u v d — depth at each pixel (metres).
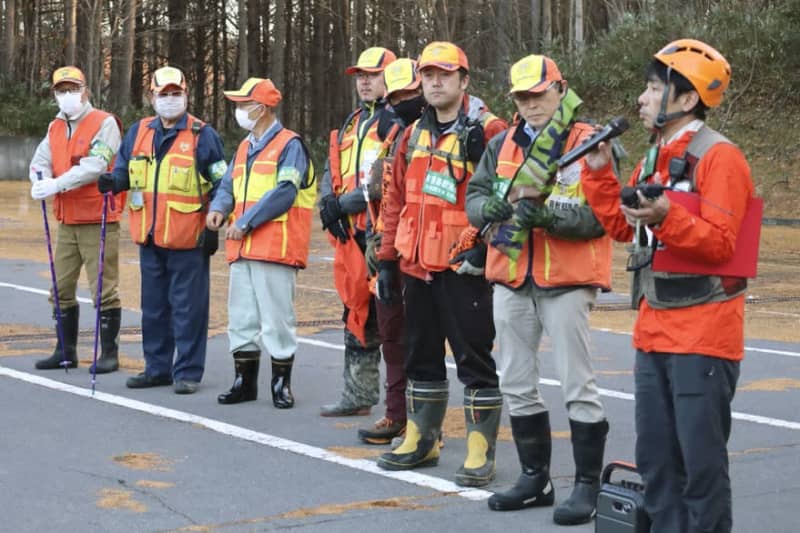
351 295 8.04
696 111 4.68
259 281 8.57
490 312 6.51
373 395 8.41
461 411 8.61
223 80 71.00
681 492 4.79
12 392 8.94
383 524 5.90
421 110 7.34
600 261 5.95
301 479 6.71
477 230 6.29
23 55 56.75
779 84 32.59
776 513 6.21
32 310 12.95
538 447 6.20
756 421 8.39
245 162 8.59
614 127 4.75
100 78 48.78
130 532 5.72
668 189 4.61
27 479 6.62
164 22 62.28
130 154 9.07
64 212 9.64
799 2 33.34
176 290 9.07
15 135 44.88
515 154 5.96
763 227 27.20
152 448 7.36
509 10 45.22
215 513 6.05
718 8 34.59
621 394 9.25
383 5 54.50
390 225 6.94
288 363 8.66
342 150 7.97
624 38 36.34
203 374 9.72
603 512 5.03
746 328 12.76
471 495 6.44
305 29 66.69
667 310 4.66
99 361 9.88
